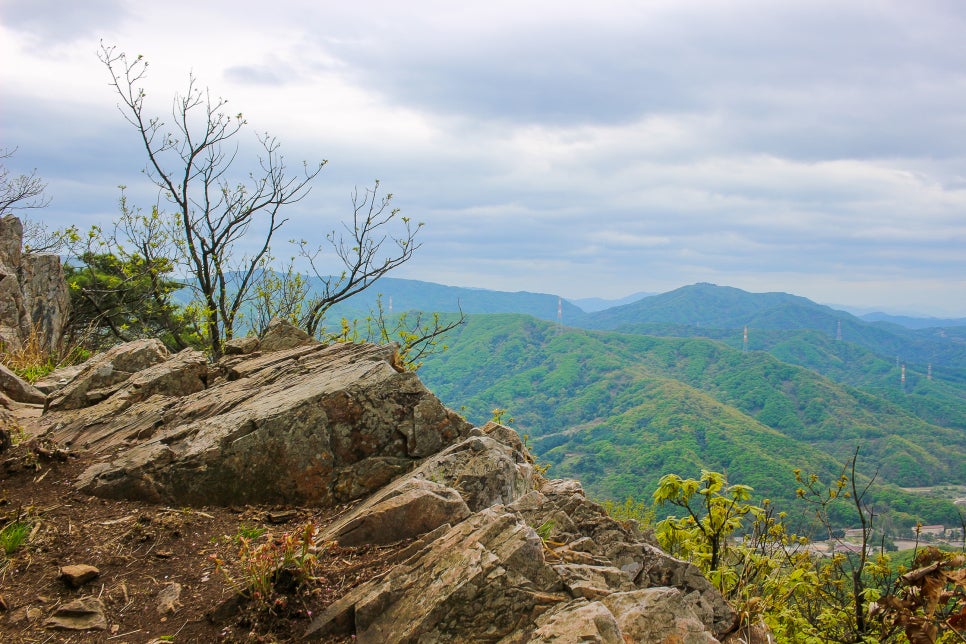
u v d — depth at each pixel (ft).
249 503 24.93
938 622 14.92
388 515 20.48
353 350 34.45
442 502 20.89
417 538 20.27
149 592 18.53
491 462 24.02
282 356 35.42
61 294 69.36
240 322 68.33
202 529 22.59
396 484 23.66
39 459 26.76
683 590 20.72
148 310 76.07
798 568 26.71
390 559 18.66
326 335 61.11
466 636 15.34
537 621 15.34
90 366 38.78
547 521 22.58
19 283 63.93
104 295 80.89
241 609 17.04
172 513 23.38
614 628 14.49
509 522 17.75
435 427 26.73
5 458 26.55
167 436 27.12
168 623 17.10
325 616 16.51
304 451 25.41
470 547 17.10
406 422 26.63
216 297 67.87
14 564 19.61
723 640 18.89
